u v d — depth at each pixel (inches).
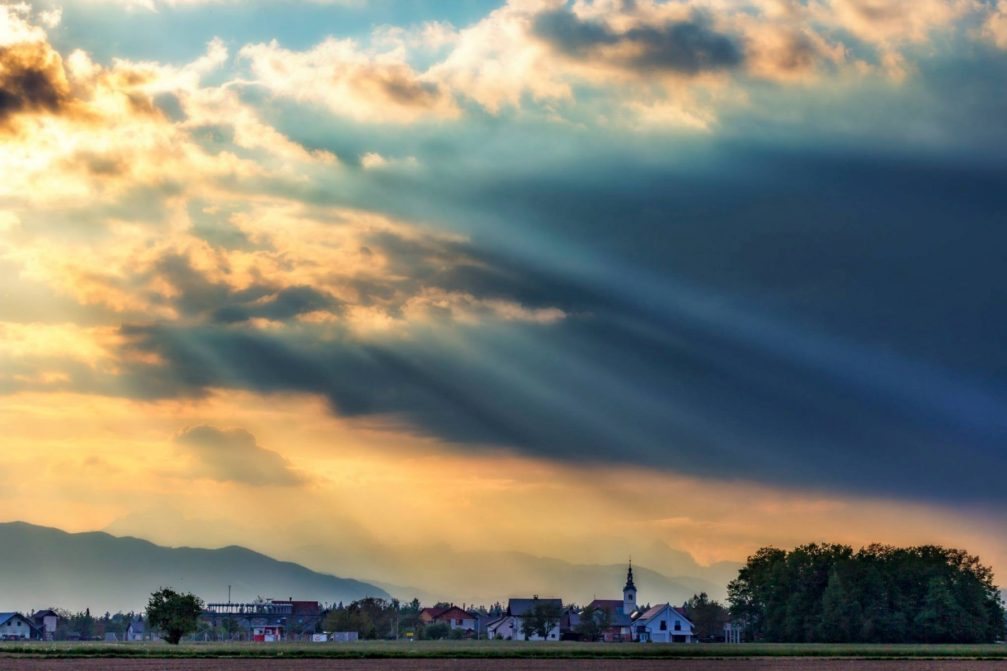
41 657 6569.9
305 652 7076.8
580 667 6067.9
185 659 6530.5
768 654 7534.5
